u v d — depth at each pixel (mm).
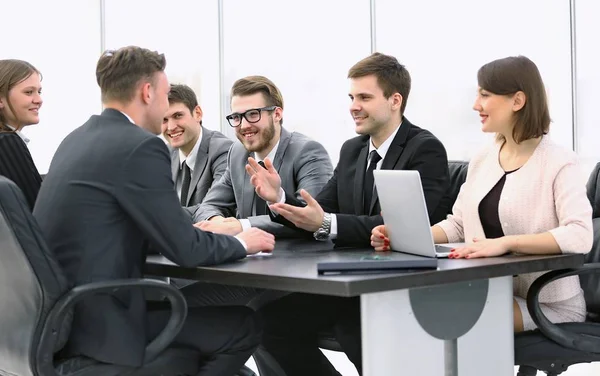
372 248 3039
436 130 6484
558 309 2893
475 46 6246
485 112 2928
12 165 3326
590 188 3180
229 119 3879
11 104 4344
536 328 2846
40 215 2568
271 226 3426
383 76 3365
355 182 3455
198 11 7996
